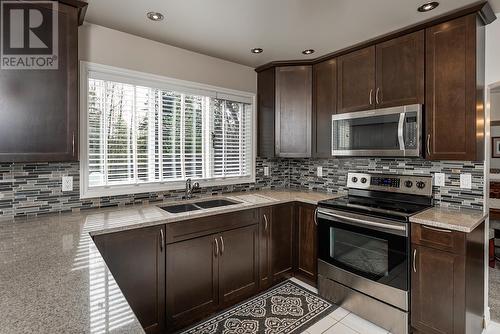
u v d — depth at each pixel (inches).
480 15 75.4
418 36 85.2
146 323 75.2
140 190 97.0
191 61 107.3
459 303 69.1
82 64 84.6
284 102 118.8
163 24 85.9
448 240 70.4
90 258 48.1
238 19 82.1
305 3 73.2
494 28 79.8
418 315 76.0
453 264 69.8
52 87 67.3
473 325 74.8
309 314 89.4
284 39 96.6
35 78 65.4
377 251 83.7
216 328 82.5
